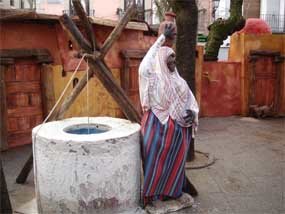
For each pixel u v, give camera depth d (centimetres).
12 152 646
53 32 712
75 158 363
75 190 369
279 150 675
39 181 389
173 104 414
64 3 1866
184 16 557
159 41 405
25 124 687
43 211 391
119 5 1955
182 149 421
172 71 421
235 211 418
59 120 448
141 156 418
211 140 744
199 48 936
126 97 447
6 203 366
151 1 1961
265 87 994
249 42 975
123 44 841
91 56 429
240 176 532
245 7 1905
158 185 412
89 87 784
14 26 655
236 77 993
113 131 396
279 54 979
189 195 445
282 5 1922
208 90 975
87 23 427
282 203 439
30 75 686
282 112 990
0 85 634
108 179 372
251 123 911
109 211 379
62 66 730
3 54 637
